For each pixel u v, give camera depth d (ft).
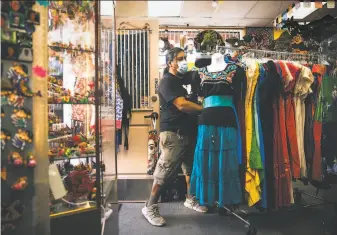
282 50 6.93
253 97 5.97
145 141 6.84
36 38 4.36
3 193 4.11
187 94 5.93
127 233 6.07
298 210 6.52
